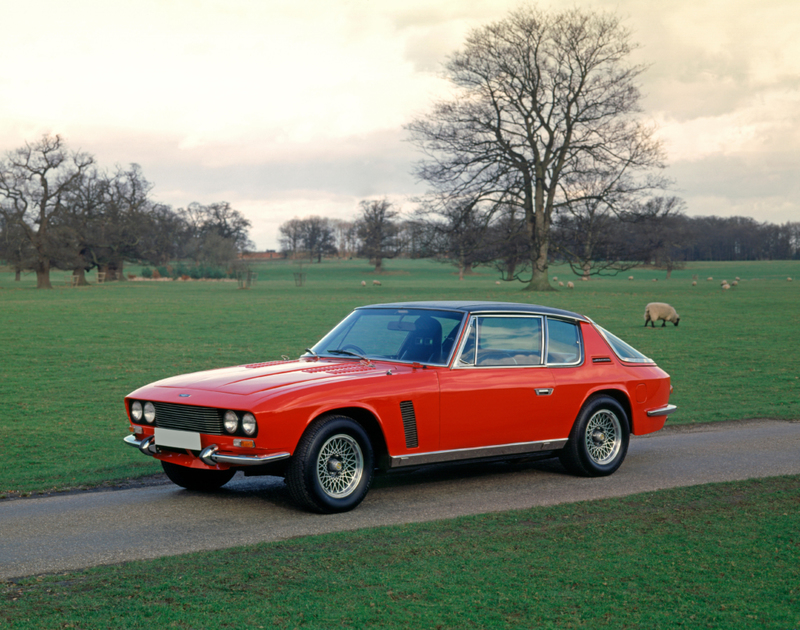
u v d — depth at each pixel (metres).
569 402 7.31
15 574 4.50
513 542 5.11
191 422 6.07
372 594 4.11
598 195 61.66
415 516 5.92
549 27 63.16
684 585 4.30
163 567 4.56
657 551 4.92
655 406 8.16
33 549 5.03
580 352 7.65
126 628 3.65
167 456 6.27
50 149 85.44
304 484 5.85
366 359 6.89
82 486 7.33
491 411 6.80
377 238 164.12
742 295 63.50
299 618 3.78
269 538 5.26
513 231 66.19
